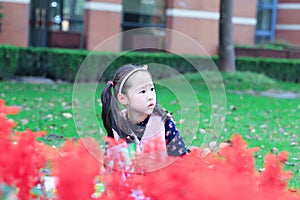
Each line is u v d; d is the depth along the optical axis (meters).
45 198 2.63
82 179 2.30
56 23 17.39
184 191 2.16
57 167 2.40
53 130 7.69
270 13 23.77
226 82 15.16
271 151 6.87
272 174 2.47
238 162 2.47
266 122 9.59
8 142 2.60
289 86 16.77
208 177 2.12
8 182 2.51
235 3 20.31
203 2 18.84
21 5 16.16
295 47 21.20
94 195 2.46
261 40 23.70
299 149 7.13
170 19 18.53
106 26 17.27
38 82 14.69
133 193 2.33
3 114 3.03
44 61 15.63
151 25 18.75
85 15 17.20
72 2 17.56
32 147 2.63
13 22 16.09
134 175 2.50
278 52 19.86
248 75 15.87
